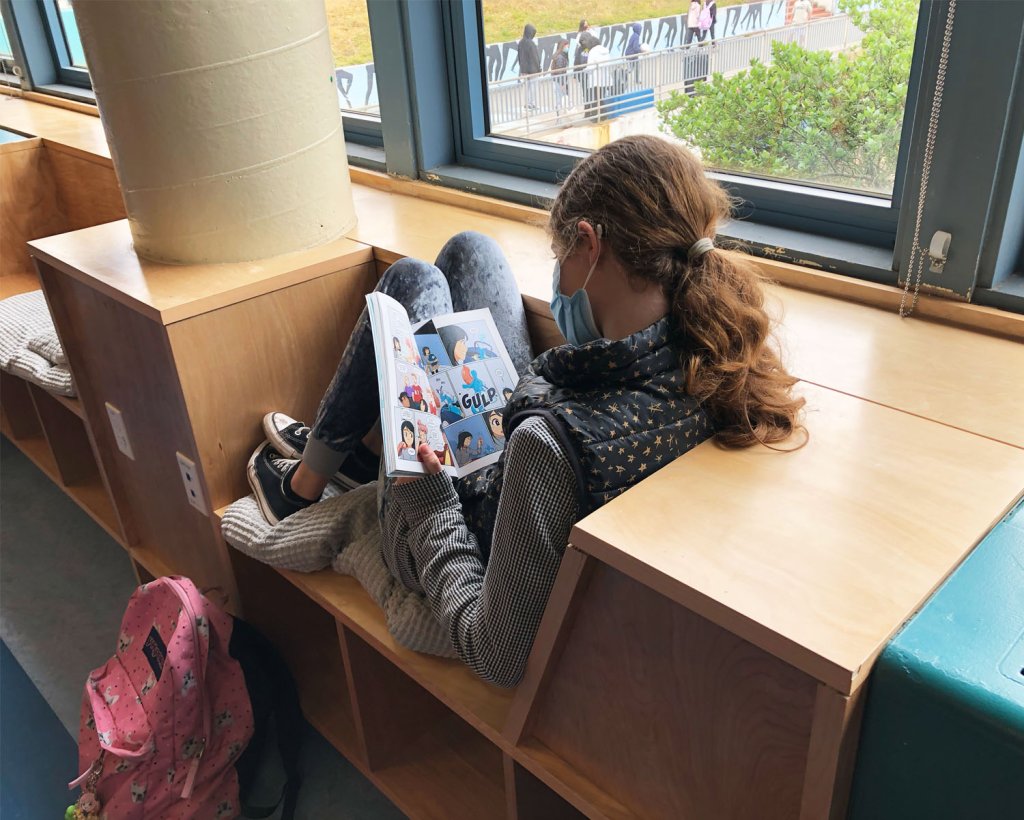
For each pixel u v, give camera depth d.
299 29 1.59
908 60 1.42
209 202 1.61
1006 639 0.74
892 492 0.93
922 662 0.72
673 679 0.91
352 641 1.46
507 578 1.00
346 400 1.45
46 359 2.20
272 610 1.84
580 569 0.92
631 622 0.92
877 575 0.81
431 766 1.62
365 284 1.78
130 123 1.56
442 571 1.16
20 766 1.79
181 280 1.61
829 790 0.77
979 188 1.27
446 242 1.68
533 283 1.61
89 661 2.06
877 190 1.55
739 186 1.73
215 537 1.72
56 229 3.00
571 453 0.96
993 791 0.71
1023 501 0.94
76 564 2.41
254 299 1.60
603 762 1.04
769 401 1.05
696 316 1.02
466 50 2.08
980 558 0.84
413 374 1.22
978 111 1.23
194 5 1.46
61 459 2.40
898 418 1.09
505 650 1.04
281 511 1.55
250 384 1.65
